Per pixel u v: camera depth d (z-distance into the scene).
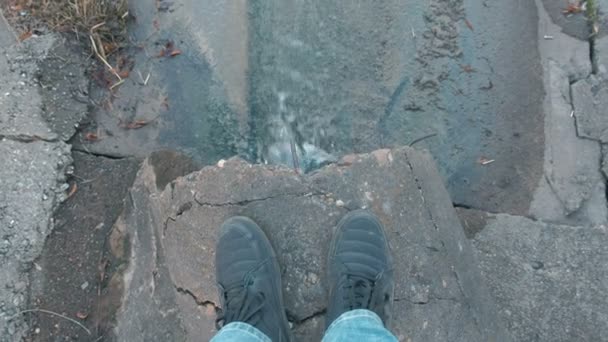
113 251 2.10
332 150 2.32
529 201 2.20
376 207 1.80
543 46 2.33
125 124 2.31
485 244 2.06
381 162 1.83
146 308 1.91
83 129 2.28
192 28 2.41
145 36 2.40
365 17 2.39
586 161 2.20
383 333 1.51
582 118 2.23
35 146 2.16
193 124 2.34
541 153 2.23
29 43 2.24
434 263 1.79
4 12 2.27
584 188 2.17
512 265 2.01
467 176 2.26
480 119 2.30
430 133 2.30
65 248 2.12
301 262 1.76
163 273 1.92
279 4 2.41
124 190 2.21
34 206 2.11
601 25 2.31
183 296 1.82
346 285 1.68
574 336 1.91
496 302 1.96
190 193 1.85
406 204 1.81
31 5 2.26
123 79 2.35
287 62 2.38
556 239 2.05
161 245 1.94
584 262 2.01
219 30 2.41
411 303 1.76
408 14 2.38
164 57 2.39
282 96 2.36
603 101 2.23
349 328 1.53
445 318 1.75
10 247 2.06
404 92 2.33
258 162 2.32
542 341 1.90
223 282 1.72
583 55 2.30
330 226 1.79
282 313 1.69
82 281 2.09
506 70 2.33
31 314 2.03
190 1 2.43
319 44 2.38
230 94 2.36
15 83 2.19
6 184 2.10
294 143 2.33
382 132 2.31
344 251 1.72
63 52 2.27
